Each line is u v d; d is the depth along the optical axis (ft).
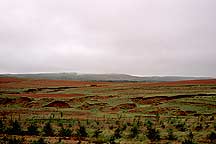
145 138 76.48
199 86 198.18
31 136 80.23
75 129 90.02
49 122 98.12
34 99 169.78
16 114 120.57
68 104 159.94
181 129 86.38
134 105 147.33
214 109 126.11
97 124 96.02
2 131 86.53
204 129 85.97
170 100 149.38
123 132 83.82
